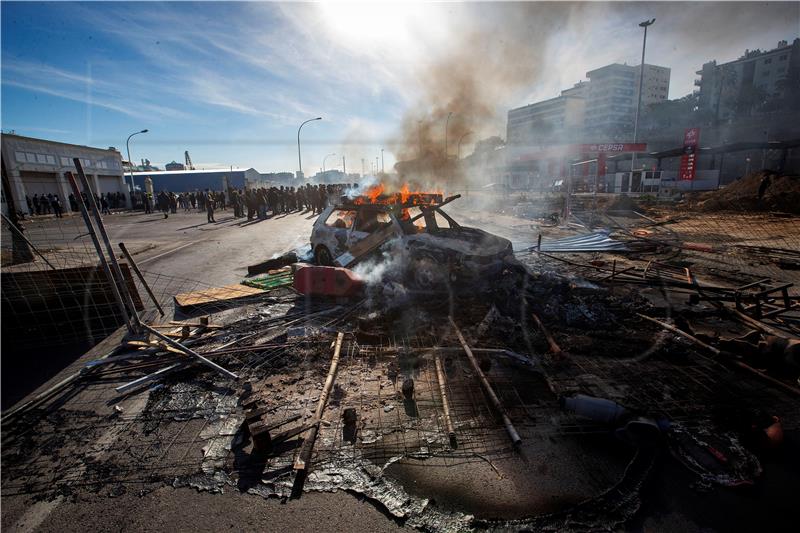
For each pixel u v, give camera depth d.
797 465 2.52
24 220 20.00
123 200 36.12
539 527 2.10
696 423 2.90
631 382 3.48
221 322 5.26
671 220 16.61
